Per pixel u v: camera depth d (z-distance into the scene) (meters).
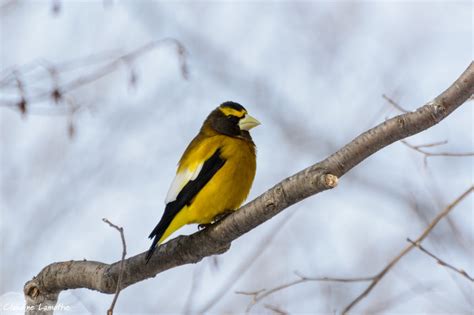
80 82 12.69
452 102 7.57
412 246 11.38
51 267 9.98
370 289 11.34
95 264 9.84
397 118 7.75
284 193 8.46
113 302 7.62
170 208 11.80
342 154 8.01
